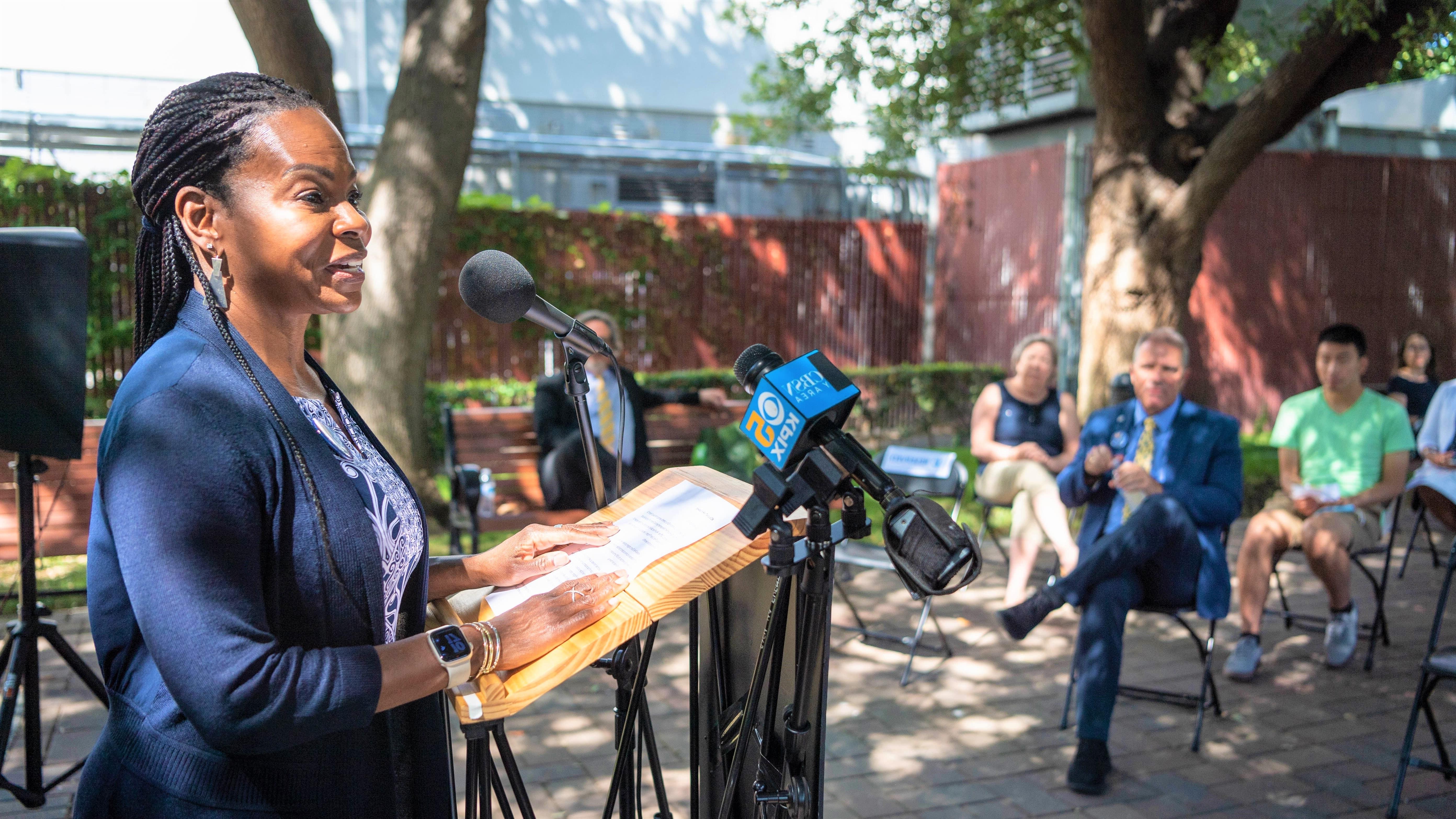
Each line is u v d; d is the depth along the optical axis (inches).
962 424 503.8
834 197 709.9
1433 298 533.6
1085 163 470.9
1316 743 152.1
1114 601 141.6
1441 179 528.7
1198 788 136.7
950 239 560.1
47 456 121.3
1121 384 235.1
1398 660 189.8
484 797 60.2
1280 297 510.9
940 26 403.5
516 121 689.6
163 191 47.7
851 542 199.5
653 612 53.6
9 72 560.7
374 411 256.8
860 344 550.9
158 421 43.3
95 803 47.3
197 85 47.7
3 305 117.0
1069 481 180.1
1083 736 137.1
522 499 236.7
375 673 45.2
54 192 358.6
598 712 159.3
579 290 470.9
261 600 44.1
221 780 45.9
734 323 515.5
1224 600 154.3
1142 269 319.9
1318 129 598.5
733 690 72.7
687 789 132.4
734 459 250.8
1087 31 312.7
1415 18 256.4
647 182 681.0
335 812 48.6
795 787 58.7
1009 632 146.3
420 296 258.4
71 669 168.6
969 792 134.9
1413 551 276.4
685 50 725.9
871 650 192.4
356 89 637.9
